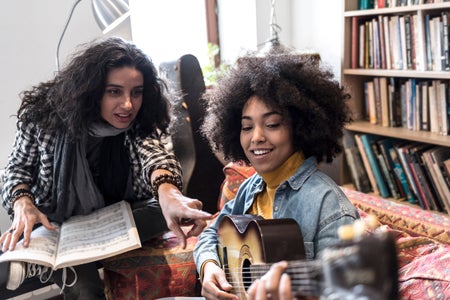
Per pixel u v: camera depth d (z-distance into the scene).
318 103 1.01
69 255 1.27
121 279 1.46
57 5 2.10
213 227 1.27
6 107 2.05
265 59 1.06
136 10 2.52
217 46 2.81
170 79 2.03
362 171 2.43
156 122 1.57
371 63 2.32
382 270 0.44
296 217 0.98
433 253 1.09
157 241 1.53
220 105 1.11
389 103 2.29
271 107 0.98
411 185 2.21
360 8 2.34
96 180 1.59
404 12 2.21
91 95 1.37
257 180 1.15
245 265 0.98
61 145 1.44
